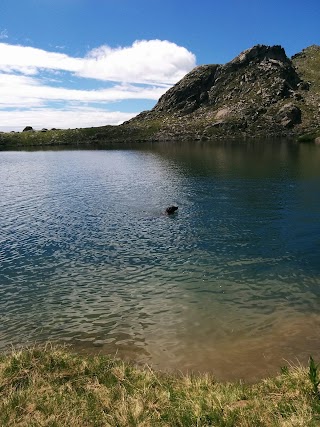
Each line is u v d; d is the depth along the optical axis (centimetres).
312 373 1041
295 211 3981
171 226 3616
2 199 5319
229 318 1858
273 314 1883
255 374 1377
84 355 1541
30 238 3362
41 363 1259
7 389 1109
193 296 2128
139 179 6950
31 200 5197
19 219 4088
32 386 1123
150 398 1062
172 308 1992
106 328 1811
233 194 5059
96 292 2230
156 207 4484
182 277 2406
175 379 1276
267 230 3356
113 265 2661
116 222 3841
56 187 6344
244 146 14050
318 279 2292
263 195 4891
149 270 2547
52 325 1859
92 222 3869
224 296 2114
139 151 14288
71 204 4850
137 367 1452
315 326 1738
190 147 14888
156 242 3142
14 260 2820
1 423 946
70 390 1114
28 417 973
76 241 3241
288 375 1153
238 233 3303
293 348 1553
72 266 2669
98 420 957
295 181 5878
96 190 5906
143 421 941
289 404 965
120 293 2205
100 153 14350
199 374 1394
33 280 2441
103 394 1087
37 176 7919
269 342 1617
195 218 3884
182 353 1566
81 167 9600
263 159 9331
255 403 1000
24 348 1641
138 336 1722
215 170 7612
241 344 1614
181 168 8275
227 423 911
